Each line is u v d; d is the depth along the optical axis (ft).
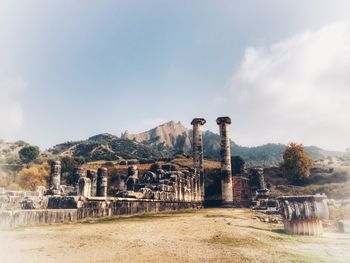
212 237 40.68
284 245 36.32
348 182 179.22
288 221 46.73
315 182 196.13
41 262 25.34
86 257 27.73
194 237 40.52
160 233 43.62
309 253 31.78
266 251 32.22
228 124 160.35
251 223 61.52
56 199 62.64
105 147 405.59
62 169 215.72
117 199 74.43
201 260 27.55
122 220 63.16
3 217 44.14
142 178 124.16
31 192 79.30
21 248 30.76
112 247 32.65
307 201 46.60
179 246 34.04
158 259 27.66
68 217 57.11
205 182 202.90
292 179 202.80
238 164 215.92
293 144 208.54
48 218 52.60
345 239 41.63
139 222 58.23
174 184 119.75
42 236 38.27
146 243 35.42
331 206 80.02
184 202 130.31
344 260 28.63
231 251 31.76
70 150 414.62
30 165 206.39
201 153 168.76
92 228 47.39
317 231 44.83
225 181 152.76
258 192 149.38
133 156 386.73
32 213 49.19
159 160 266.57
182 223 56.75
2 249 29.94
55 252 29.35
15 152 315.99
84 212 61.87
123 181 195.72
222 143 157.38
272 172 221.87
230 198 151.33
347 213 71.15
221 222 59.98
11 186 166.20
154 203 97.55
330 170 203.41
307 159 202.28
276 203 119.14
